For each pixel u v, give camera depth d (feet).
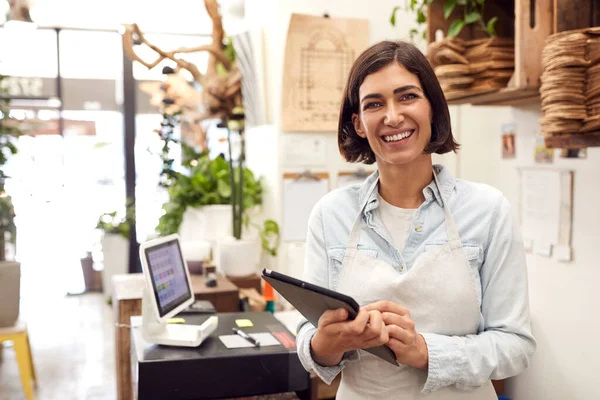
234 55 13.32
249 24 14.15
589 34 5.55
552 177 7.94
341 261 4.44
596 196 7.20
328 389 9.44
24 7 15.89
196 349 6.99
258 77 11.90
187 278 7.99
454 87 7.30
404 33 11.67
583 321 7.46
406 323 3.89
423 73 4.07
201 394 6.71
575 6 6.22
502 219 4.18
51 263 23.41
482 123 9.64
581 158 7.42
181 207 12.74
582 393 7.50
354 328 3.72
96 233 22.74
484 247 4.19
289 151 11.43
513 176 8.86
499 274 4.13
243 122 12.75
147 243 7.14
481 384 4.01
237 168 12.95
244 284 11.18
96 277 23.49
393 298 4.20
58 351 16.12
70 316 19.75
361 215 4.46
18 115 19.07
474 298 4.13
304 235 11.60
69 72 21.48
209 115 12.64
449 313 4.13
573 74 5.61
